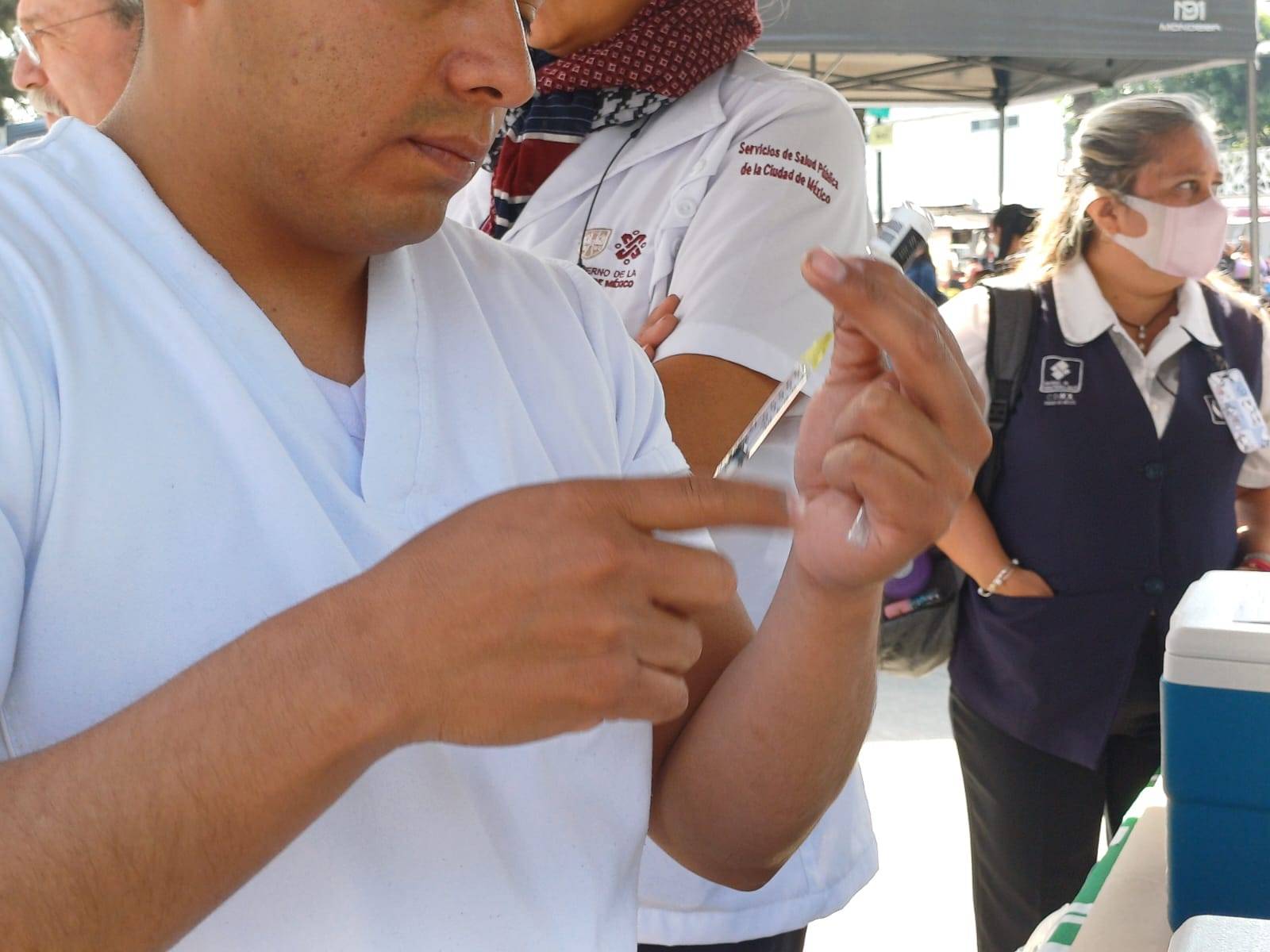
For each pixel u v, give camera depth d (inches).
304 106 27.0
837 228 60.6
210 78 27.8
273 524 26.9
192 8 27.7
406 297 31.5
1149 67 305.6
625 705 23.4
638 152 61.8
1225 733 44.1
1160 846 52.9
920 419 28.6
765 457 57.1
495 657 22.2
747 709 35.0
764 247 57.9
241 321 28.3
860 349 30.8
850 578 31.3
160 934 21.3
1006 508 88.8
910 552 30.0
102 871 20.5
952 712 94.9
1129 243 87.4
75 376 25.6
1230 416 86.5
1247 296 94.3
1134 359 87.2
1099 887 50.2
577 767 31.6
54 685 24.9
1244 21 263.9
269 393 28.3
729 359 56.2
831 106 62.6
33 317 25.9
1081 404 86.8
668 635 24.1
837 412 31.7
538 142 63.9
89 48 44.8
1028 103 354.6
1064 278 89.5
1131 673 85.9
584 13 62.1
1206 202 86.3
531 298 36.0
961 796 148.3
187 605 25.9
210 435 27.0
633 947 32.9
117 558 25.4
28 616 24.8
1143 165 86.4
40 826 20.5
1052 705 87.0
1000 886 91.6
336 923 26.6
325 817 26.9
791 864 56.7
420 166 28.1
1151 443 86.2
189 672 22.1
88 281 26.9
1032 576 87.4
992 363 88.7
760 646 35.4
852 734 35.5
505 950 28.9
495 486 31.1
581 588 22.5
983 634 90.6
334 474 28.6
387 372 30.4
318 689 21.5
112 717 22.0
